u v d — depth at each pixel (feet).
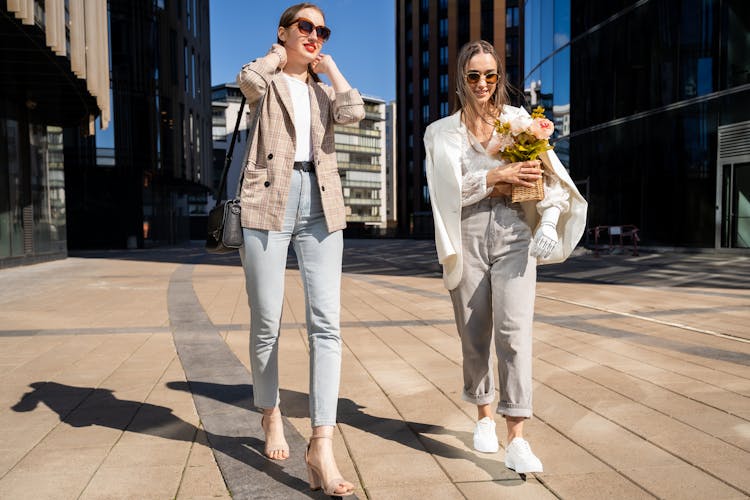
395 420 9.51
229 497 6.71
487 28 191.83
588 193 69.67
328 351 7.27
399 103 216.54
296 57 7.62
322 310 7.32
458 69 8.13
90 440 8.61
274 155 7.29
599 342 15.80
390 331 17.93
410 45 209.15
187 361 13.89
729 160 51.90
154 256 72.49
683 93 55.93
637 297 25.58
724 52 52.06
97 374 12.64
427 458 7.89
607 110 65.92
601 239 67.31
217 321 20.10
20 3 31.27
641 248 61.16
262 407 7.69
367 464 7.68
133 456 7.98
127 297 27.40
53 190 59.00
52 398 10.84
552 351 14.70
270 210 7.23
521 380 7.43
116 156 97.55
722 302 23.89
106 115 48.65
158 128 102.99
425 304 24.32
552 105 77.10
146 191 101.40
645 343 15.66
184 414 9.85
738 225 51.60
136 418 9.64
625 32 62.64
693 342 15.79
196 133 124.36
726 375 12.28
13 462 7.77
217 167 285.84
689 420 9.41
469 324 7.95
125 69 97.86
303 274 7.50
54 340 16.62
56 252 59.62
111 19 96.68
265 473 7.38
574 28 71.41
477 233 7.80
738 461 7.73
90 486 7.00
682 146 56.29
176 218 123.75
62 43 36.47
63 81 45.78
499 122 7.73
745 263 45.91
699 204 54.85
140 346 15.74
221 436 8.75
